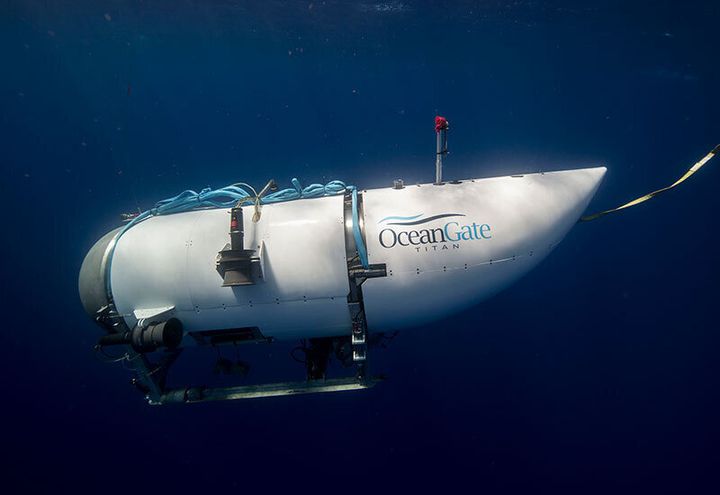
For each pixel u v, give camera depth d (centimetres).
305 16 475
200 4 466
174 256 226
